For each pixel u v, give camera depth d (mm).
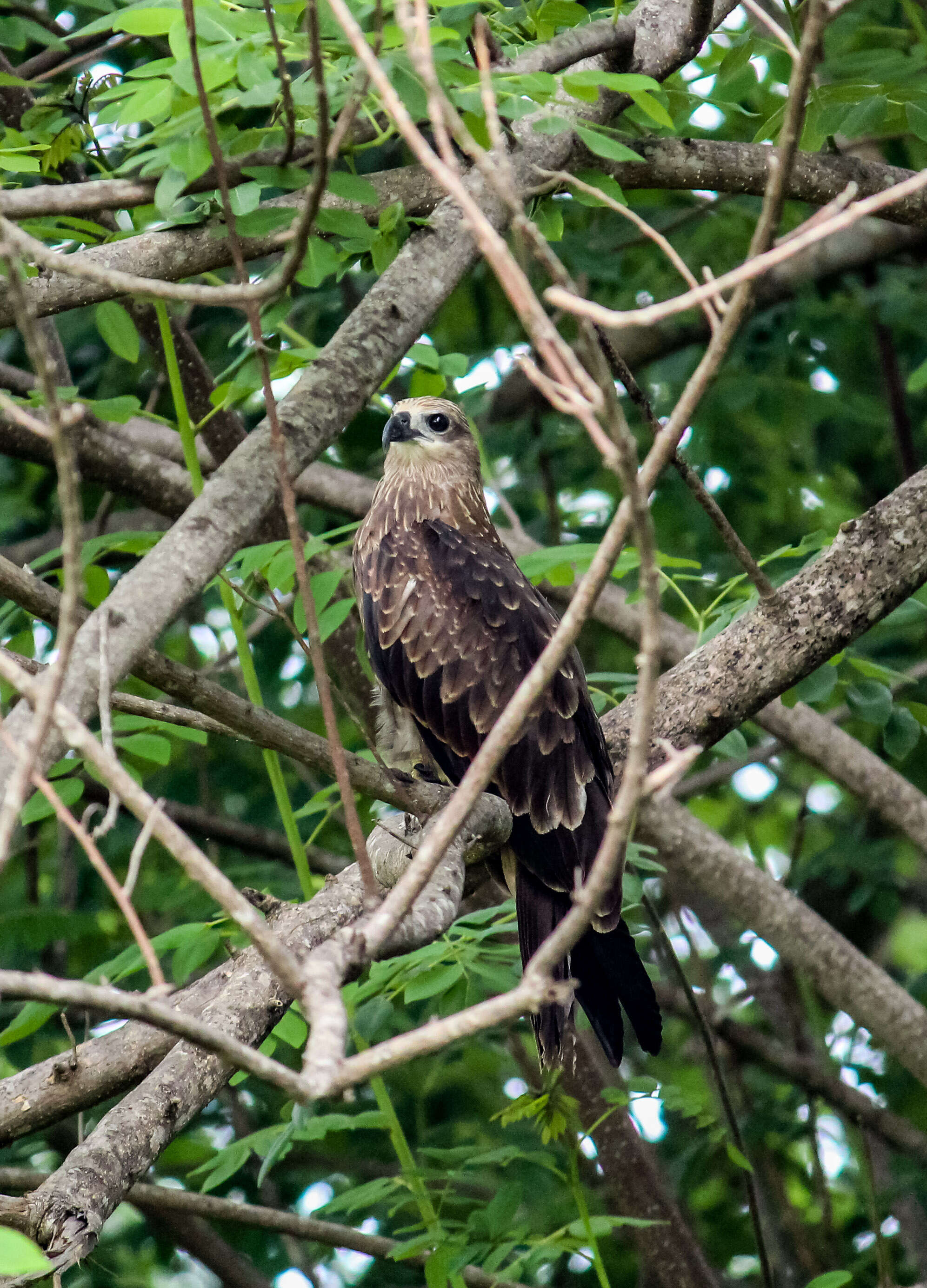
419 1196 8109
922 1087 12828
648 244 14344
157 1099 6379
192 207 7719
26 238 4652
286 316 6984
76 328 13406
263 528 10391
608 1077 11133
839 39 10172
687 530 15570
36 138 7582
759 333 14492
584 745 8250
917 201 8930
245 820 14312
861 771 11359
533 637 8656
